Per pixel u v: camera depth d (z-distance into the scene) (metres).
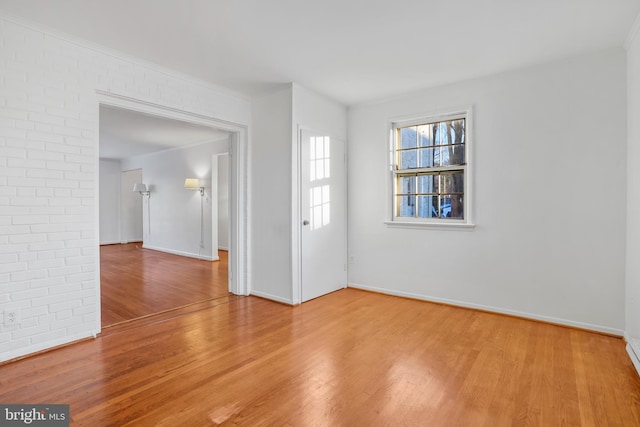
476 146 3.50
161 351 2.54
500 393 1.99
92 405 1.85
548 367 2.30
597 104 2.90
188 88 3.44
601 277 2.90
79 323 2.70
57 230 2.57
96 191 2.79
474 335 2.87
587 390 2.02
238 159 4.11
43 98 2.49
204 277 5.13
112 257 6.96
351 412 1.80
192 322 3.19
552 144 3.11
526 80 3.22
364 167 4.34
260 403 1.88
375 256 4.27
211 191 6.53
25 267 2.42
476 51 2.89
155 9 2.27
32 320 2.46
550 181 3.12
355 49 2.87
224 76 3.45
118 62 2.91
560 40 2.69
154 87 3.16
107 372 2.22
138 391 2.00
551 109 3.11
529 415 1.78
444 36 2.64
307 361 2.39
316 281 4.03
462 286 3.63
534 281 3.22
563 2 2.19
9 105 2.34
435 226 3.77
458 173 3.70
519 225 3.28
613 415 1.78
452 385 2.07
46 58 2.50
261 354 2.50
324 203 4.13
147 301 3.87
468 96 3.54
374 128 4.24
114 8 2.25
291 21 2.42
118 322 3.17
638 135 2.48
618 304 2.84
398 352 2.54
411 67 3.22
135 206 9.49
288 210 3.74
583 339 2.78
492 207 3.42
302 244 3.84
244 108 4.04
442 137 3.81
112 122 5.01
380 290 4.23
